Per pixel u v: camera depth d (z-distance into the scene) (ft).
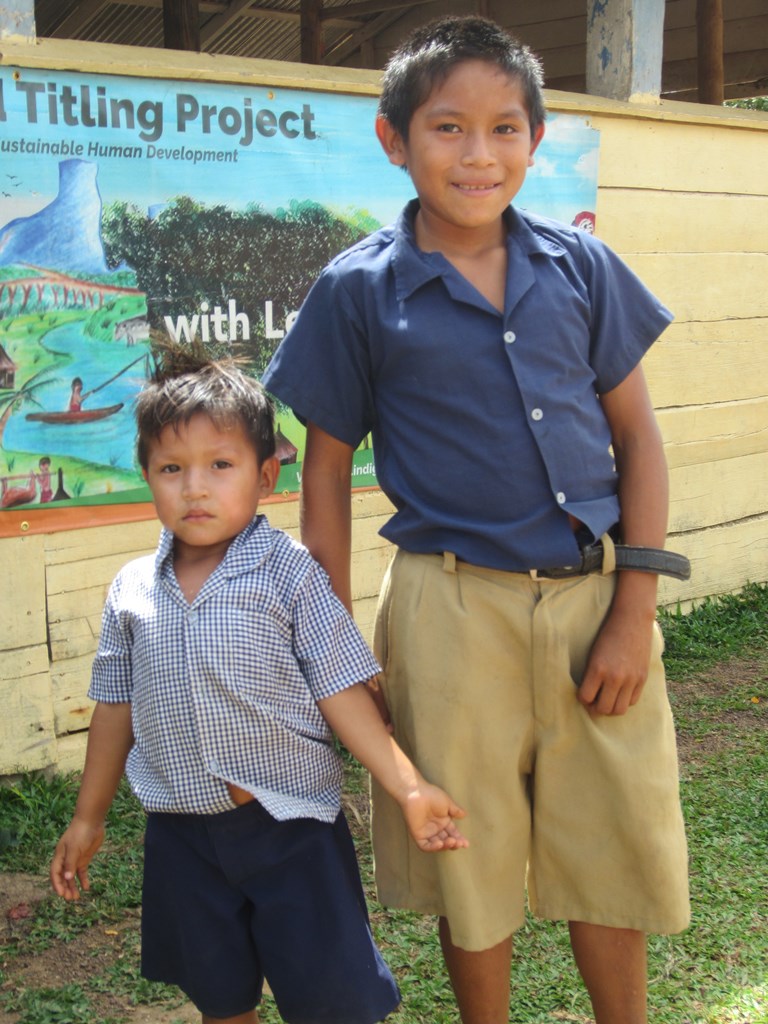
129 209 11.43
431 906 6.95
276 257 12.52
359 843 11.14
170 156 11.60
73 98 10.91
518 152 6.32
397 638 6.86
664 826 6.81
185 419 6.41
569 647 6.69
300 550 6.70
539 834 7.00
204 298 12.07
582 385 6.66
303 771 6.59
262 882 6.59
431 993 8.69
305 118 12.46
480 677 6.63
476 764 6.72
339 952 6.51
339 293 6.68
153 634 6.49
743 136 16.88
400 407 6.64
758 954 9.25
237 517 6.55
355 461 13.62
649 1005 8.58
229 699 6.35
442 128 6.22
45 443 11.29
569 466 6.52
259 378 12.60
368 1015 6.53
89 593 11.94
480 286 6.53
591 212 15.17
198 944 6.64
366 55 29.58
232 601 6.42
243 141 12.05
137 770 6.77
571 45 25.29
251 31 29.37
